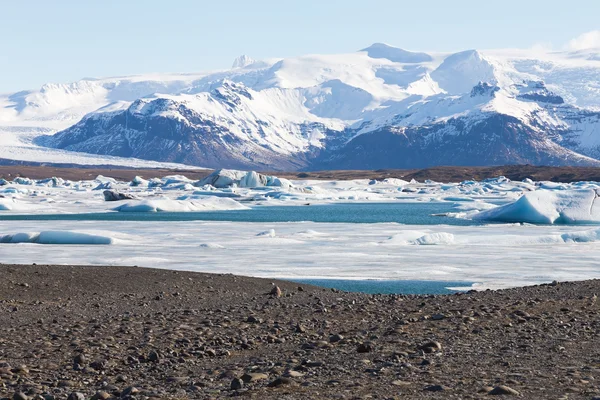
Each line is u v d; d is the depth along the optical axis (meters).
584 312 17.73
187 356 13.74
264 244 51.94
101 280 27.03
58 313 19.77
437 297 22.62
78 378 12.02
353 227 71.62
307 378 11.37
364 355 13.21
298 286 27.75
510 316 17.25
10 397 10.59
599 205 78.19
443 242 52.44
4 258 41.12
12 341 15.37
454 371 11.48
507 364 11.92
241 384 10.77
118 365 13.09
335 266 38.22
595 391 9.78
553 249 47.78
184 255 43.84
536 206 78.69
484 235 59.25
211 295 24.27
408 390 10.16
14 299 22.77
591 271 35.72
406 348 13.74
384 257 42.88
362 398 9.70
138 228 70.81
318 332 16.09
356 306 20.27
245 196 161.25
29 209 108.75
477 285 31.02
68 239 52.12
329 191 191.50
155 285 26.48
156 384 11.41
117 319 18.31
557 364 11.83
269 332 16.16
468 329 15.66
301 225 75.00
